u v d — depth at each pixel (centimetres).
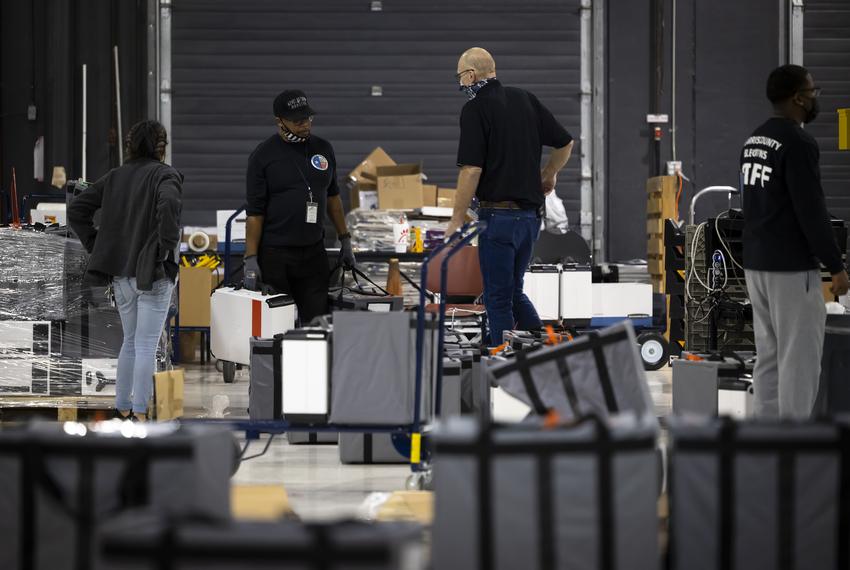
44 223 2234
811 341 1516
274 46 3694
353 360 1389
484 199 1984
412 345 1395
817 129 3759
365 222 3100
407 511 1195
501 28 3731
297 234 2042
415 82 3728
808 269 1511
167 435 877
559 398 1270
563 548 796
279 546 686
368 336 1388
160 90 3666
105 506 833
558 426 852
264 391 1767
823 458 850
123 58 3644
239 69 3688
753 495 853
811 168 1488
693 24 3712
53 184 3478
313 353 1403
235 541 691
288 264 2056
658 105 3722
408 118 3728
